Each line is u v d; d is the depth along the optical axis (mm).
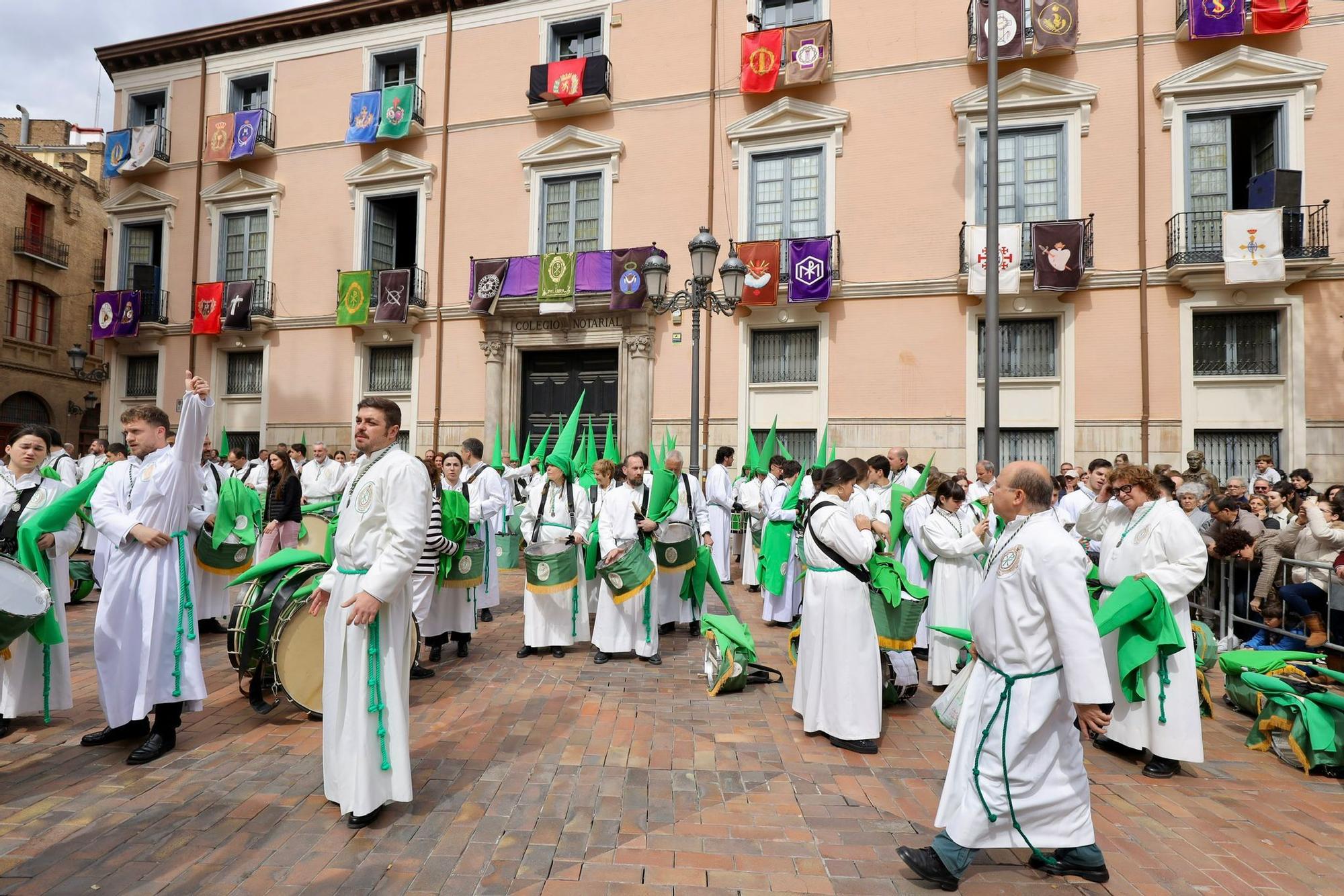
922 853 3092
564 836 3447
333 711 3602
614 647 6711
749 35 15211
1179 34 13242
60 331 25734
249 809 3684
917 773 4297
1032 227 13438
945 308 14258
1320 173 12594
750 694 5816
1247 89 12922
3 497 4941
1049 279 13305
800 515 5438
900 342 14469
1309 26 12719
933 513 6297
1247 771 4527
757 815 3709
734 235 15508
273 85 18828
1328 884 3168
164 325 19250
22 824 3494
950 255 14250
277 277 18516
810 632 4891
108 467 4672
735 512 11547
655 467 7082
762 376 15562
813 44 14844
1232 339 13227
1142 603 4426
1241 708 5719
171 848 3279
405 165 17547
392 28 17938
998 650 3145
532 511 7152
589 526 7316
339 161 18250
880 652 5496
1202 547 4500
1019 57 13734
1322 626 6066
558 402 17078
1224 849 3482
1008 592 3111
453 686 5891
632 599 6793
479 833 3459
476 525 8164
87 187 26969
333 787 3578
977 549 5910
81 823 3508
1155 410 13148
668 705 5477
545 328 16562
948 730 5086
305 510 8883
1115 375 13383
